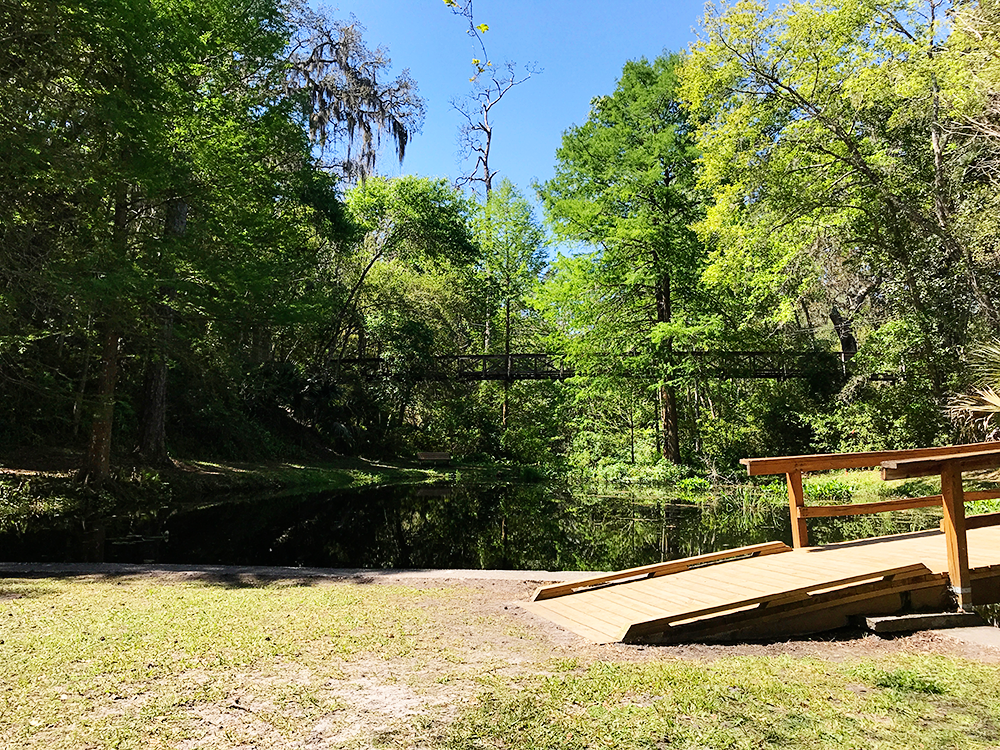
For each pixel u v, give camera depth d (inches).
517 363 1180.5
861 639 163.6
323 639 151.7
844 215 627.8
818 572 192.5
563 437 1117.7
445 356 1051.9
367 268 1052.5
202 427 725.3
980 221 507.2
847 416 778.2
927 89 524.7
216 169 509.0
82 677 123.6
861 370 793.6
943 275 592.4
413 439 1146.0
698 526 457.4
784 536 397.1
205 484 597.9
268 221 573.9
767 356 884.0
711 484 727.7
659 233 728.3
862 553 216.4
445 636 157.5
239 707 110.4
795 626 170.4
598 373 811.4
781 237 641.0
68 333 474.3
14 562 281.7
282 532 422.6
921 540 237.0
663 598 183.5
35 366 503.2
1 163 356.8
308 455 903.7
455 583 231.8
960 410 557.9
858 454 239.1
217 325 555.5
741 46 585.6
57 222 427.5
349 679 124.5
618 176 753.6
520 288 1267.2
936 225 567.5
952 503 182.9
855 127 604.4
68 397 471.5
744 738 99.4
